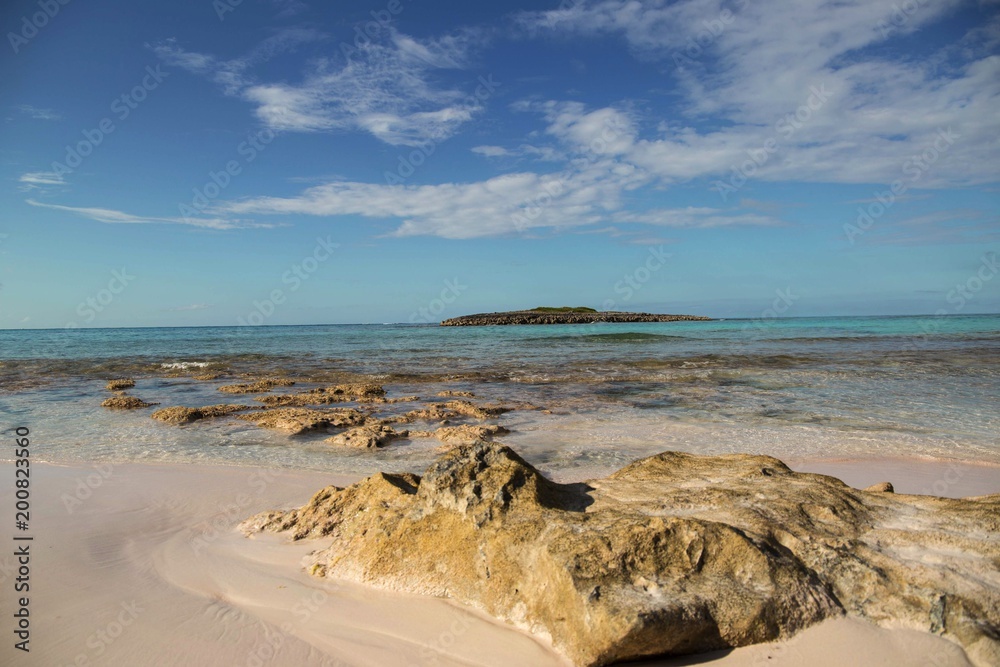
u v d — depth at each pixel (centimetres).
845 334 5159
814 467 951
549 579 430
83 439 1191
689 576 419
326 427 1296
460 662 411
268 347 4225
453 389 1922
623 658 389
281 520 655
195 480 877
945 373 2150
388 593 493
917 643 381
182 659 421
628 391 1817
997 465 953
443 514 518
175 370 2652
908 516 499
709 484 568
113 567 572
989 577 410
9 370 2667
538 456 1022
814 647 387
